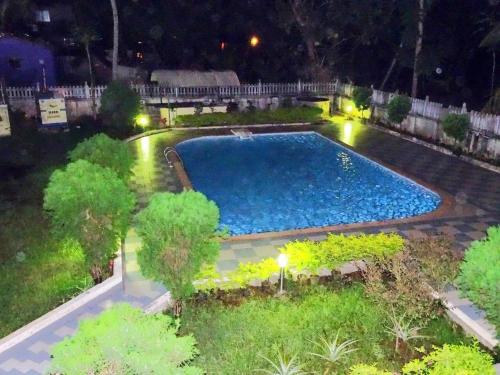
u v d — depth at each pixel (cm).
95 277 972
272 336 804
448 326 837
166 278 802
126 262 1045
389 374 653
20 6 2973
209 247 816
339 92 2808
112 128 2222
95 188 892
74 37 2581
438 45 2692
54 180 910
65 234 912
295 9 3017
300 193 1580
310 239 1179
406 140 2178
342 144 2106
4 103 2098
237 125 2448
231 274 949
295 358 729
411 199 1512
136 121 2280
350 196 1551
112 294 927
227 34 3384
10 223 1252
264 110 2550
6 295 933
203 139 2242
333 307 878
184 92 2567
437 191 1515
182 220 764
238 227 1313
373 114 2525
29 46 2664
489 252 686
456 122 1881
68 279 991
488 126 1820
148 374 495
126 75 3164
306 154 2028
